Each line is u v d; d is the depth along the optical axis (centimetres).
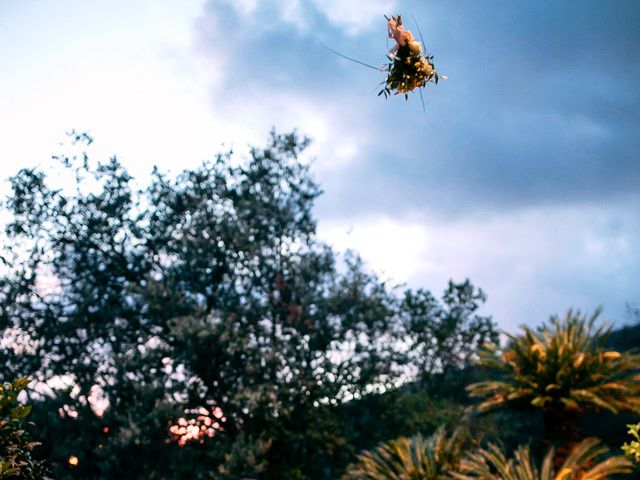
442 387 3616
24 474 794
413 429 3084
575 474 1461
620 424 2683
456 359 3656
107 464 2656
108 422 2802
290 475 2870
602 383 1519
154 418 2697
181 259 3212
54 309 3266
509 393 1591
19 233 3183
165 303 3044
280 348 3075
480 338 3594
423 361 3641
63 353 3145
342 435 3042
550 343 1549
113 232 3256
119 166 3328
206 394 3038
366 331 3297
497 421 3008
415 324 3631
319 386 3034
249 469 2736
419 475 1775
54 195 3222
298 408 3006
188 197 3319
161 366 3042
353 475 1958
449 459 1794
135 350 2977
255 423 2947
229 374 2975
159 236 3322
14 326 3133
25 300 3169
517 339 1596
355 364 3155
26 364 3014
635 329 3156
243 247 3158
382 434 3200
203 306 3122
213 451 2830
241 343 2916
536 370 1541
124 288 3212
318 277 3272
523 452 1527
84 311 3134
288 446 2964
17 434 775
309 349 3150
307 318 3177
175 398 2909
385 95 475
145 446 2722
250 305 3188
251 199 3306
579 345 1547
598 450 1491
